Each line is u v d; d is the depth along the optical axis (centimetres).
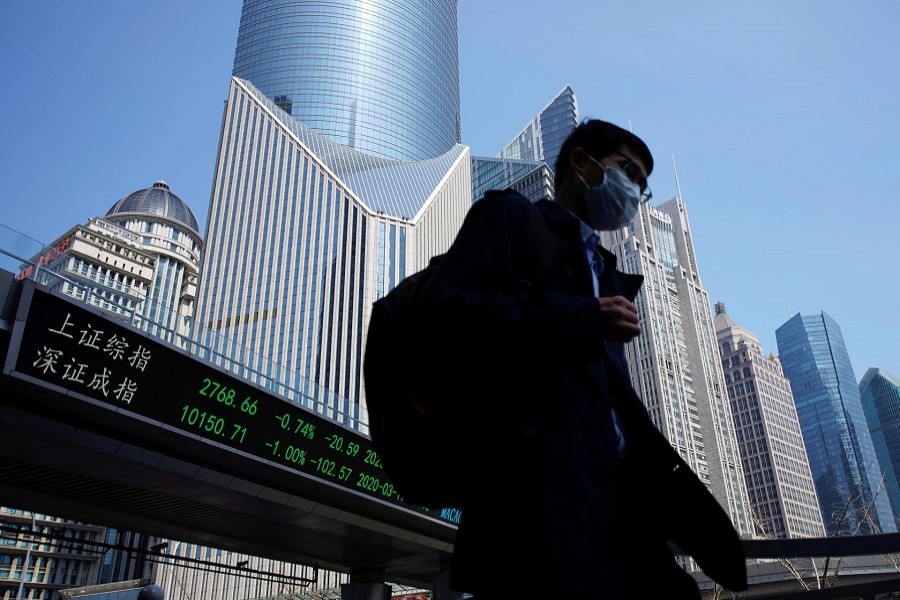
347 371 12350
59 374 1543
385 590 3425
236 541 2936
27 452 1798
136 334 1669
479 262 172
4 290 1441
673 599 173
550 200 212
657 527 187
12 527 1898
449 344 164
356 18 19512
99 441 1789
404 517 2761
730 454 16362
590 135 238
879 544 337
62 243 14700
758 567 2616
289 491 2344
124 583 7469
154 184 19975
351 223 13950
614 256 222
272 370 2155
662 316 16825
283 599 4378
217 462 2070
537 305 161
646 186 238
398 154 18375
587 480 156
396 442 180
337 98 18400
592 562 145
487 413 168
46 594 12544
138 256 15912
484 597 146
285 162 15488
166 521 2559
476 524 158
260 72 18950
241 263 14725
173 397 1814
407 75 19538
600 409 169
